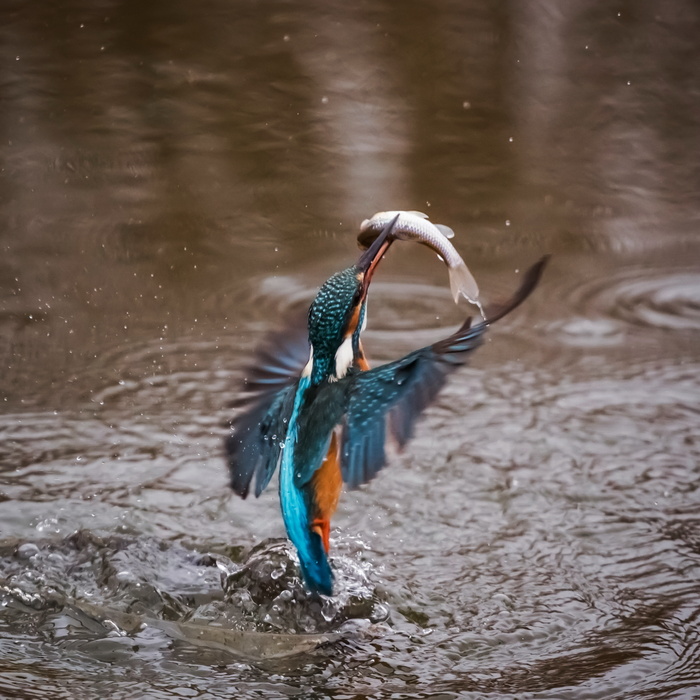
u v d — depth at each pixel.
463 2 25.56
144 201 16.77
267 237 15.70
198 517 8.95
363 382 6.49
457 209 16.73
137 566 8.10
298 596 7.65
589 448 10.10
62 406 10.87
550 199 17.23
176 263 14.77
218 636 7.29
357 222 16.20
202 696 6.46
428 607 7.64
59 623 7.39
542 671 6.83
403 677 6.77
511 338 12.76
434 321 13.05
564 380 11.62
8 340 12.38
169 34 23.52
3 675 6.62
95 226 15.84
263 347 7.23
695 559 8.30
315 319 6.89
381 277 14.60
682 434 10.38
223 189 17.23
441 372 5.84
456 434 10.37
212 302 13.60
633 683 6.66
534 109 20.62
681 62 22.62
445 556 8.34
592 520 8.88
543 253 15.34
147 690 6.50
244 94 20.88
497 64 22.50
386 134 19.50
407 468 9.72
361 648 7.12
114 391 11.23
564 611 7.60
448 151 18.88
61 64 21.86
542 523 8.84
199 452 10.02
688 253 15.34
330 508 7.09
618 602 7.72
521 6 25.33
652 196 17.41
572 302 13.78
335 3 25.44
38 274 14.24
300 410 6.89
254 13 24.70
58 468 9.66
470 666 6.91
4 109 19.83
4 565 8.09
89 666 6.84
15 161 17.95
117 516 8.89
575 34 23.94
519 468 9.73
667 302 13.74
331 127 19.64
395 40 23.44
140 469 9.69
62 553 8.26
